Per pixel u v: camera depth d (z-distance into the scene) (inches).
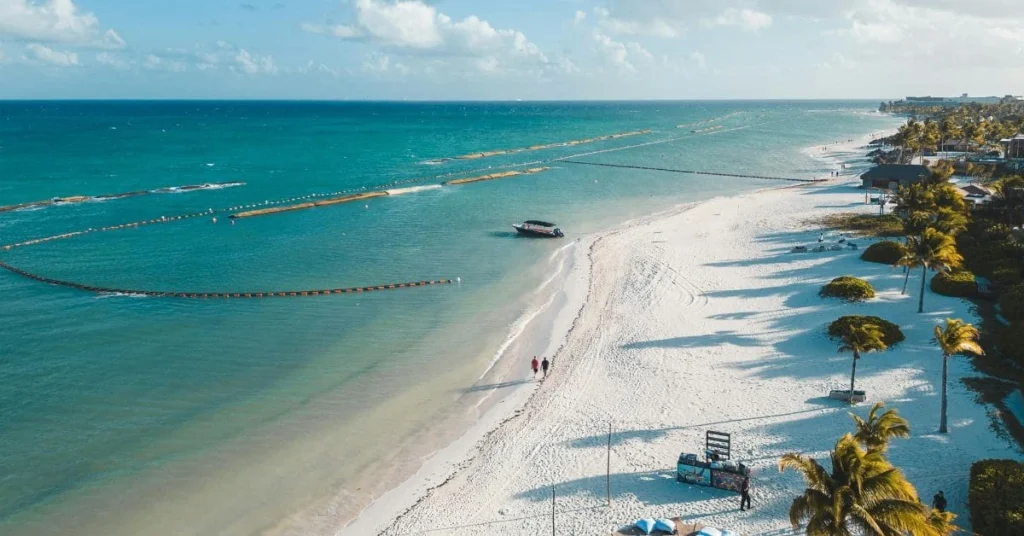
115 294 2443.4
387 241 3262.8
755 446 1398.9
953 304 2106.3
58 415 1552.7
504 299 2405.3
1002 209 3134.8
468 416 1594.5
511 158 6998.0
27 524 1190.9
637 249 3024.1
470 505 1261.1
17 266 2812.5
